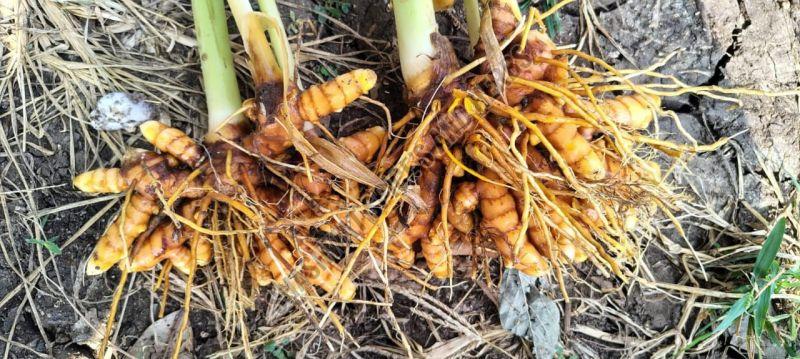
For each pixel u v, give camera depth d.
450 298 0.41
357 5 0.42
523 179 0.31
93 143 0.38
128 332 0.39
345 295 0.36
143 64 0.39
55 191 0.38
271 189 0.35
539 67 0.33
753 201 0.46
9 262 0.37
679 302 0.46
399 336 0.43
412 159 0.34
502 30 0.34
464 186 0.35
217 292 0.40
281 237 0.35
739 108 0.46
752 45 0.46
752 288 0.43
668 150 0.36
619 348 0.45
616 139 0.33
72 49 0.38
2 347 0.36
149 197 0.33
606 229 0.36
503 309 0.43
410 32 0.34
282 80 0.33
